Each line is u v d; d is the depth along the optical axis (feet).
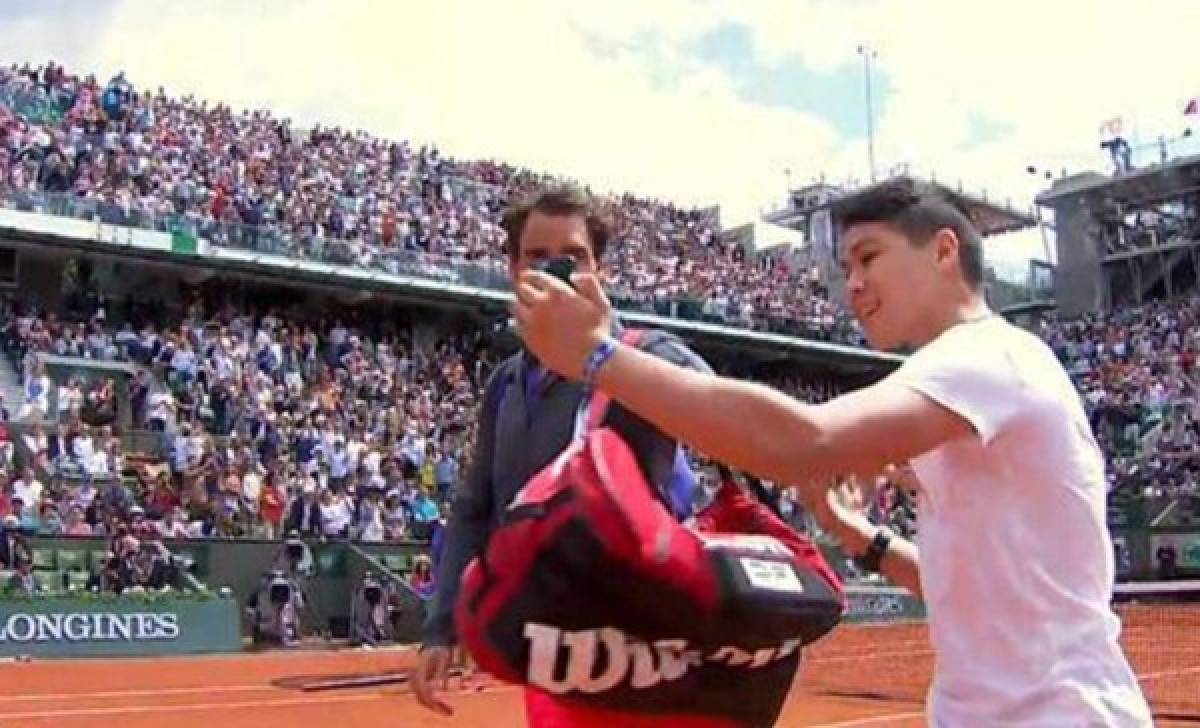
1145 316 155.43
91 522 66.90
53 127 100.32
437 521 79.20
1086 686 7.77
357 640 69.21
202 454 77.56
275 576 68.49
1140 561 105.81
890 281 8.39
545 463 10.78
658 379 6.61
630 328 9.63
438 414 97.60
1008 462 7.78
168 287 101.60
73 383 82.28
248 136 115.24
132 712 39.11
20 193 89.71
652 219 148.56
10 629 56.65
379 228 111.24
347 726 36.78
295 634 68.59
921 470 8.27
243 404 84.53
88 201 92.58
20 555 61.67
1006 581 7.86
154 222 95.25
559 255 10.85
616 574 6.94
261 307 105.81
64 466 72.02
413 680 11.59
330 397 91.61
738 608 7.14
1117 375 138.00
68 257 95.81
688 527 7.68
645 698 7.25
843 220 8.73
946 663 8.18
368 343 105.09
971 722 7.98
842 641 70.79
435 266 107.96
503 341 113.70
